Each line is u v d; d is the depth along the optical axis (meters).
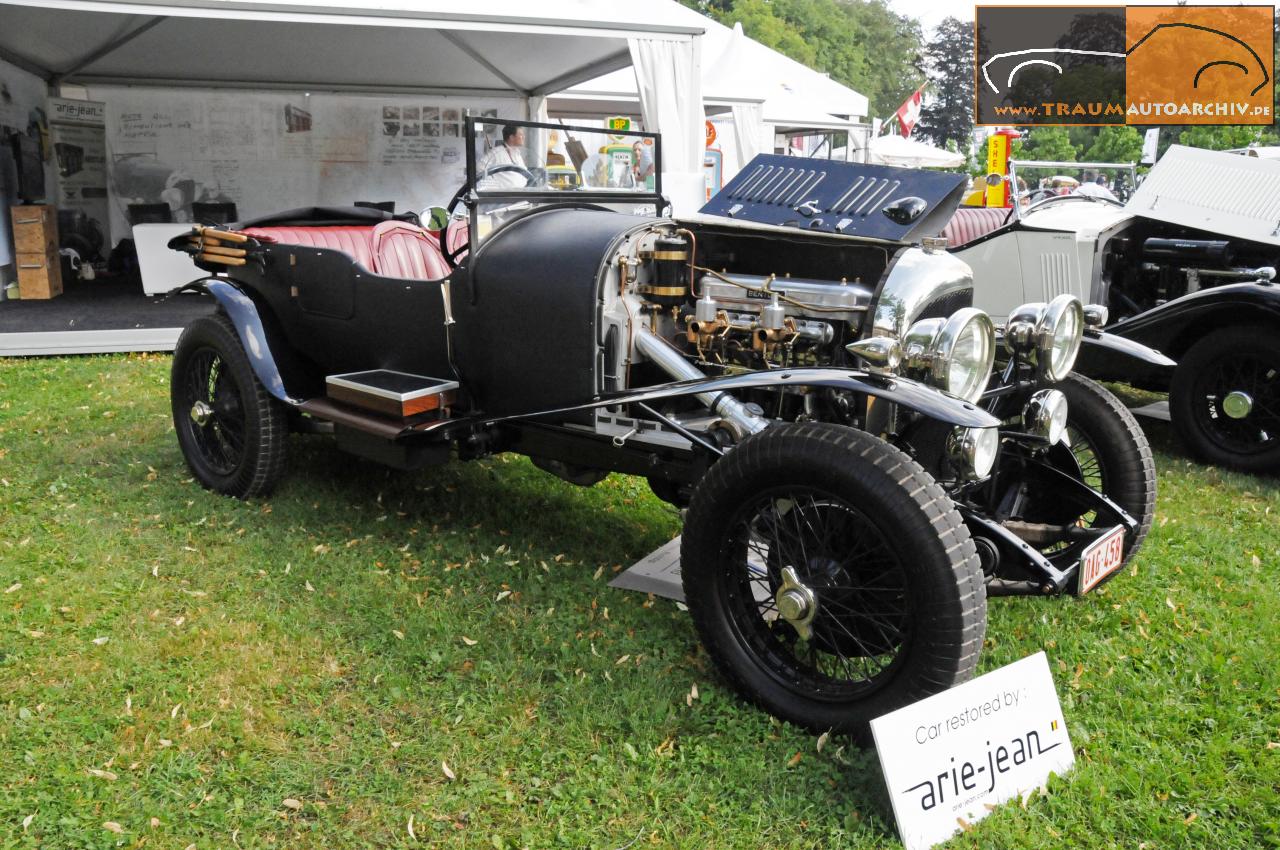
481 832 1.94
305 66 9.73
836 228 2.71
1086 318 3.23
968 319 2.24
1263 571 3.27
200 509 3.56
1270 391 4.32
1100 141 31.83
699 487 2.33
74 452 4.21
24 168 9.05
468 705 2.36
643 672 2.52
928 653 2.04
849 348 2.27
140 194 10.48
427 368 3.24
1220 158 5.21
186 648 2.57
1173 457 4.70
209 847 1.87
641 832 1.95
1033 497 3.01
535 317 2.85
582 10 6.96
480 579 3.07
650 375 2.94
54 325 6.95
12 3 5.59
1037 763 2.11
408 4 6.35
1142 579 3.12
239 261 3.67
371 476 3.99
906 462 2.08
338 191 11.00
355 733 2.25
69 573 3.00
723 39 11.77
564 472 3.31
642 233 2.85
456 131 11.11
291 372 3.63
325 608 2.85
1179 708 2.39
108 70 9.82
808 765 2.14
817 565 2.26
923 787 1.93
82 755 2.13
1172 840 1.94
